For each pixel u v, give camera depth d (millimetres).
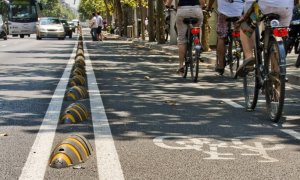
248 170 4332
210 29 22422
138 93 9148
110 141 5336
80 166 4379
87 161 4555
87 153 4727
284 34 6266
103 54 21406
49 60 17531
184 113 7105
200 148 5086
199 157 4742
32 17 49719
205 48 19906
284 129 6066
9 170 4297
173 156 4770
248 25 6973
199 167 4410
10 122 6367
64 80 11156
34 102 7980
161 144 5234
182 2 11062
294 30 13805
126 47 28688
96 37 40156
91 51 23828
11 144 5211
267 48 6598
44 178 4066
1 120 6500
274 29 6301
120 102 8047
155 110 7332
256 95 7094
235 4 10992
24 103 7879
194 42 10891
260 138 5562
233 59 11648
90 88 9773
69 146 4531
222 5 11109
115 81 11055
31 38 47406
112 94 8984
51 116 6750
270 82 6543
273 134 5777
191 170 4320
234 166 4449
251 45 7090
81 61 15016
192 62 11055
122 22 53938
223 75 12352
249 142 5363
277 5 6465
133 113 7051
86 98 8422
